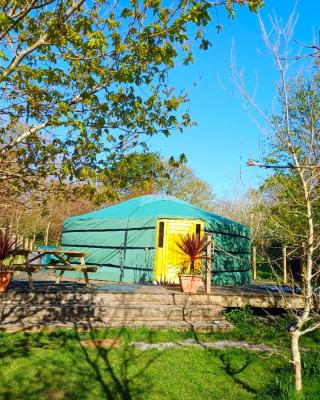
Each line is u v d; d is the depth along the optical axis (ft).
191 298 29.68
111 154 13.60
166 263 40.93
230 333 26.03
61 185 13.21
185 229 41.91
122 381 16.57
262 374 18.60
